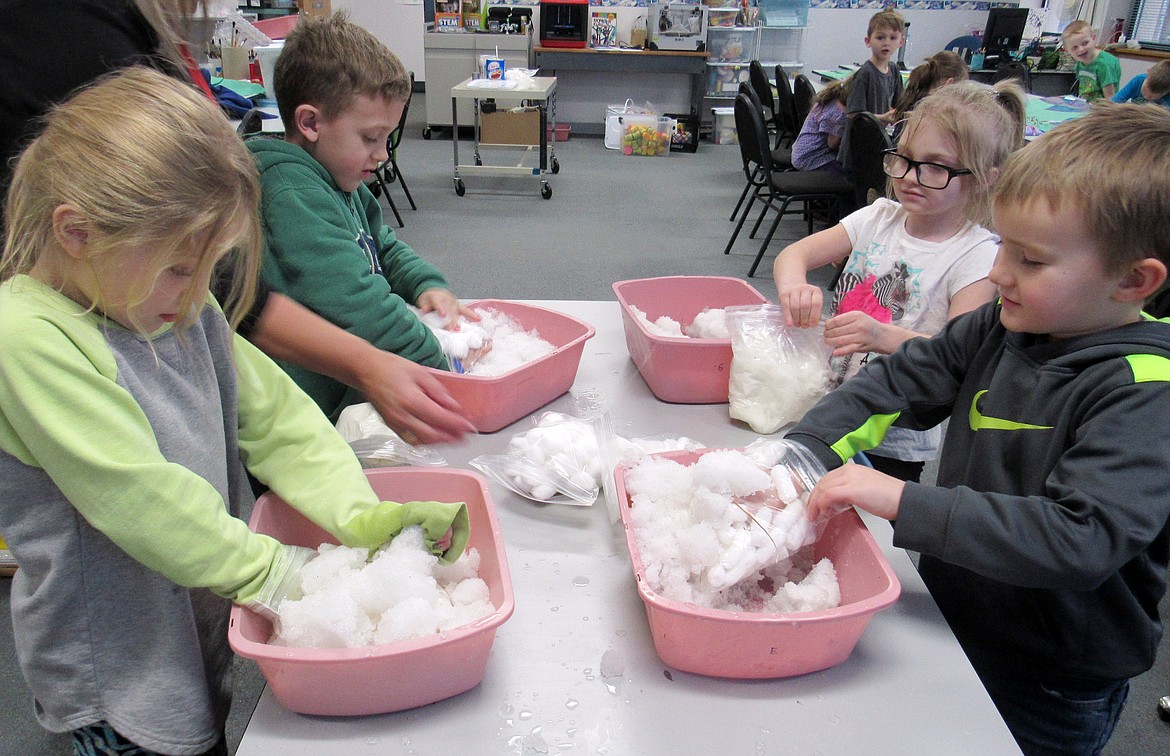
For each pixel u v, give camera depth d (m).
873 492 0.75
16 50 0.79
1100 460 0.69
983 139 1.22
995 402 0.84
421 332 1.10
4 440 0.62
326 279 1.05
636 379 1.24
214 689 0.78
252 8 4.34
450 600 0.71
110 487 0.60
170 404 0.69
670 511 0.80
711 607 0.73
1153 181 0.66
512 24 6.27
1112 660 0.84
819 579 0.75
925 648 0.73
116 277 0.60
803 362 1.11
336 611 0.61
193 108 0.61
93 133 0.57
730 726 0.64
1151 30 6.36
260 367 0.83
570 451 0.94
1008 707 0.90
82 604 0.68
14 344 0.58
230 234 0.63
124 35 0.87
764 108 5.64
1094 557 0.67
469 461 1.00
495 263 3.81
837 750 0.62
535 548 0.84
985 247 1.29
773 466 0.84
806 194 3.67
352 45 1.08
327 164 1.15
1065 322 0.75
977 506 0.71
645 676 0.69
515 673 0.68
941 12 6.88
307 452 0.80
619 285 1.36
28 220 0.60
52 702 0.71
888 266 1.38
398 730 0.63
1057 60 6.22
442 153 6.04
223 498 0.78
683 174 5.74
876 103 3.98
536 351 1.23
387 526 0.71
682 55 6.31
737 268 3.87
